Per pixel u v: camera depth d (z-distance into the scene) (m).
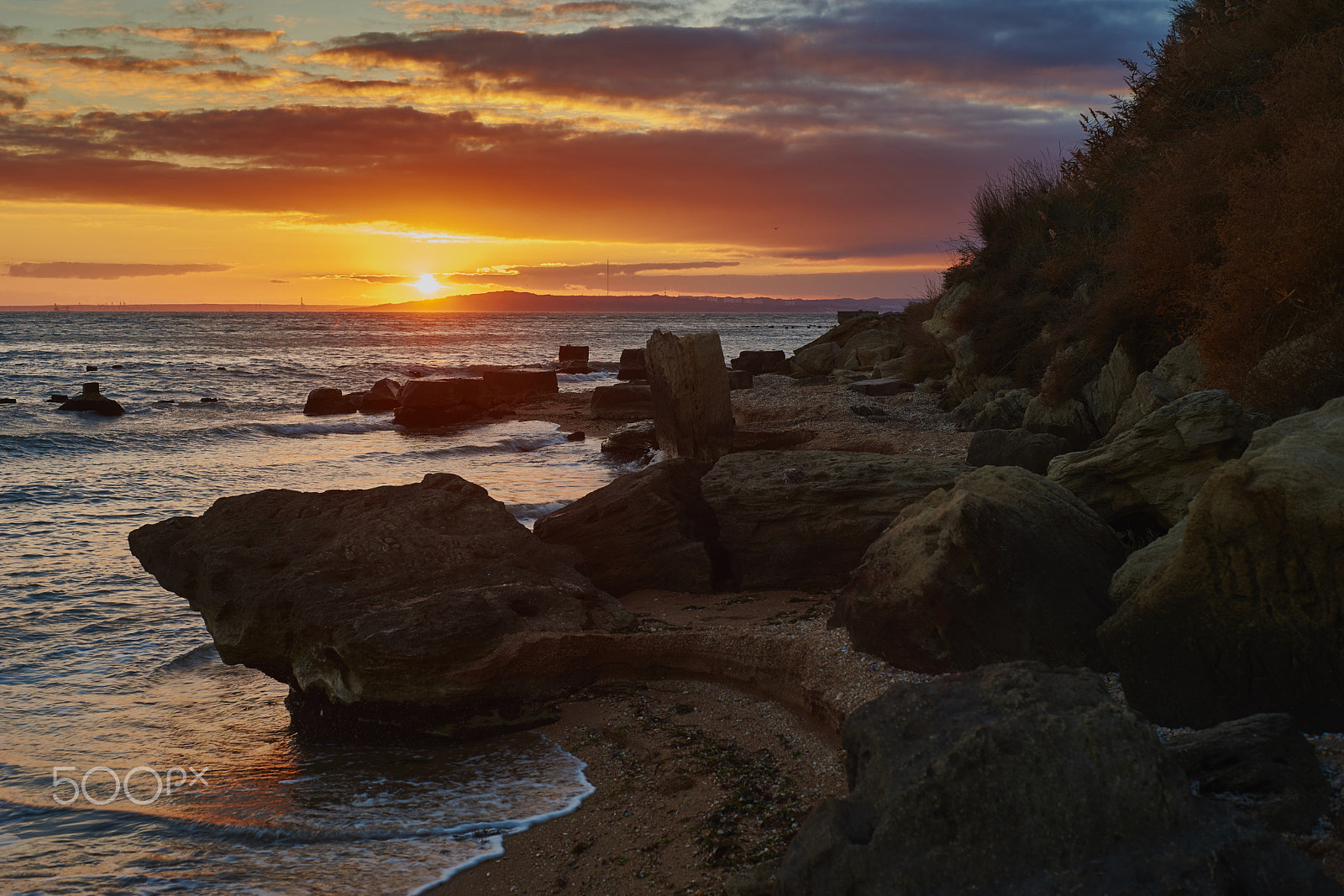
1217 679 5.54
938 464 11.59
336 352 84.12
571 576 10.52
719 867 5.79
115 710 9.66
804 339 105.19
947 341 22.61
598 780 7.57
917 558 7.48
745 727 7.99
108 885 6.36
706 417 18.45
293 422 37.19
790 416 22.33
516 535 10.77
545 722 8.75
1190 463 8.38
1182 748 4.71
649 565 11.65
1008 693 4.55
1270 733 4.67
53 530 17.75
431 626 8.66
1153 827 3.88
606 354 81.81
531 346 95.94
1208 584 5.48
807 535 11.02
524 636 8.92
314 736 9.07
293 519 10.78
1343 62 10.89
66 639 11.63
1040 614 6.70
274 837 6.96
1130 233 14.74
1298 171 9.34
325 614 8.98
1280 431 6.50
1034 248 20.81
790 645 8.51
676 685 9.10
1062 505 7.65
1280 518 5.14
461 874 6.37
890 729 4.64
